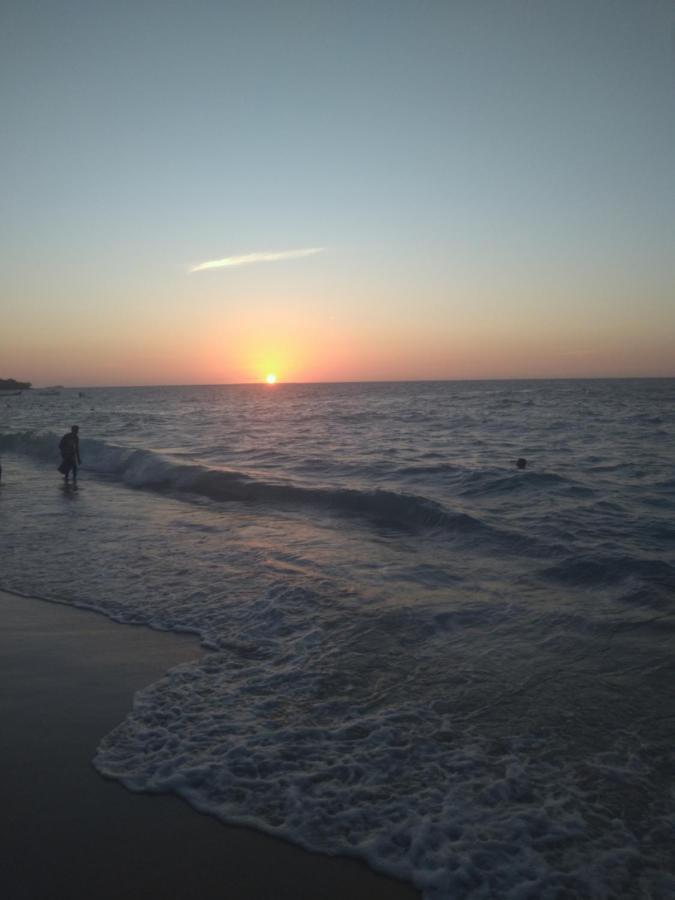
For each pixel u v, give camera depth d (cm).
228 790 388
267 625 673
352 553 967
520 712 478
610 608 698
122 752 429
